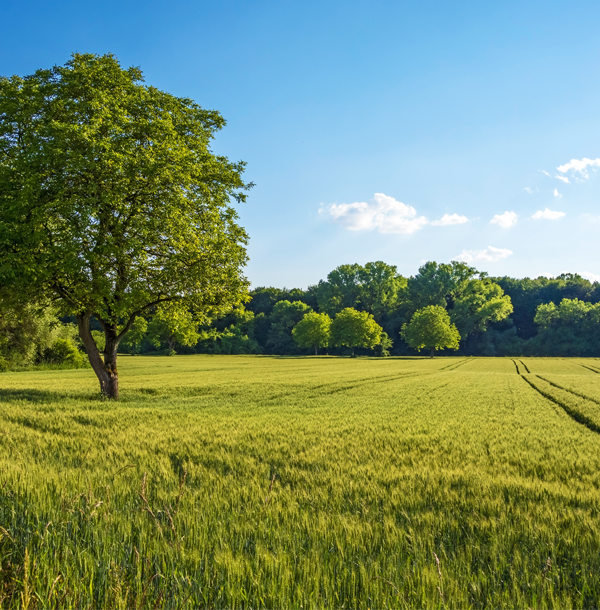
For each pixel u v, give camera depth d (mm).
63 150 14695
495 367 69625
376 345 124438
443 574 3662
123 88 17125
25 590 3066
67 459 7801
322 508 5582
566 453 10383
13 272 14180
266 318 144750
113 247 15320
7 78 16656
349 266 139375
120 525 4480
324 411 18016
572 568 4039
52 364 51531
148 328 108000
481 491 6551
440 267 134375
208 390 27266
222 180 19344
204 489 6191
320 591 3418
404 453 9742
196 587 3383
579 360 92625
